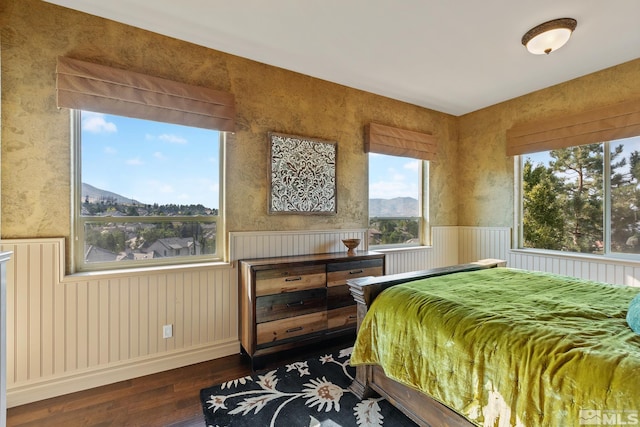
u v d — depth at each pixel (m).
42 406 1.89
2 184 1.91
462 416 1.31
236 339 2.65
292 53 2.65
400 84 3.29
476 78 3.14
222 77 2.62
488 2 1.98
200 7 2.04
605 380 0.94
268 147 2.82
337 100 3.28
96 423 1.73
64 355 2.04
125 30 2.24
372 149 3.45
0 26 1.90
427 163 4.04
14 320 1.91
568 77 3.11
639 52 2.61
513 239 3.69
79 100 2.04
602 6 2.00
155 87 2.29
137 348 2.26
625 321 1.32
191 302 2.46
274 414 1.78
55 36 2.03
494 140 3.90
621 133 2.77
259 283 2.35
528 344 1.16
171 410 1.85
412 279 2.14
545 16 2.12
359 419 1.74
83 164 2.19
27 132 1.97
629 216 2.83
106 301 2.16
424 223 4.07
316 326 2.58
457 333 1.36
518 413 1.08
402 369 1.53
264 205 2.83
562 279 2.11
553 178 3.39
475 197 4.12
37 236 2.00
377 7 2.04
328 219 3.22
